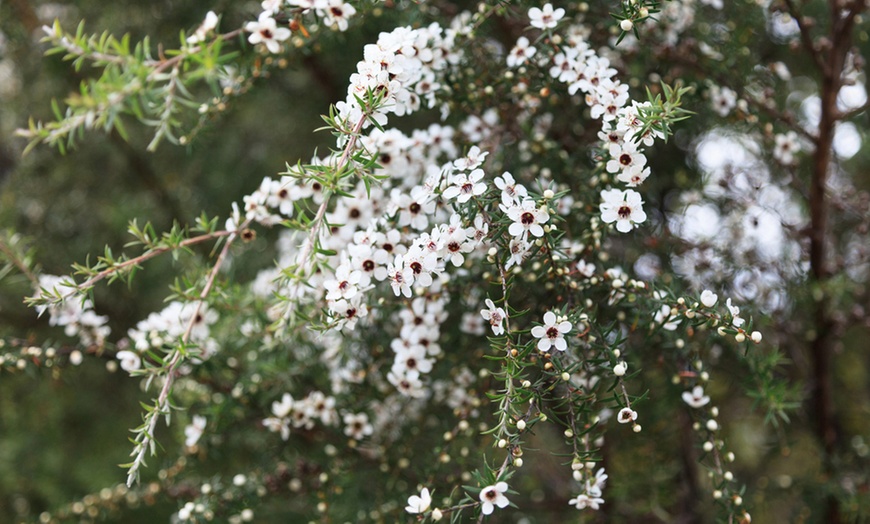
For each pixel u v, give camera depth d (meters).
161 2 3.71
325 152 4.25
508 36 3.06
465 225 1.89
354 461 2.84
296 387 2.81
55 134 1.88
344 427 2.84
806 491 3.25
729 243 3.18
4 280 3.77
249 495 2.77
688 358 2.43
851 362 4.46
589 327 2.06
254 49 2.65
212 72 1.91
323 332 2.03
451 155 2.43
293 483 2.87
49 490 4.25
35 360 2.58
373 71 1.90
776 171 3.48
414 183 2.40
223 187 4.34
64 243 4.46
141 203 4.34
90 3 3.70
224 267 3.47
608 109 2.05
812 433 3.48
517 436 1.80
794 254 3.37
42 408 4.47
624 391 1.93
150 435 2.00
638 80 2.79
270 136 4.57
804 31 2.93
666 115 1.83
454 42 2.41
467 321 2.50
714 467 2.42
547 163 2.62
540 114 2.76
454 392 2.69
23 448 4.36
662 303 2.07
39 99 4.14
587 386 2.17
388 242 2.07
